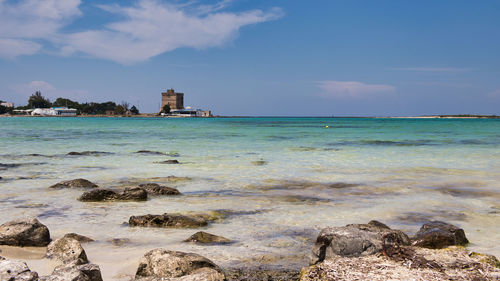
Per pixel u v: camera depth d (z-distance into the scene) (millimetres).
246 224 9492
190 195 13086
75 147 31203
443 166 20594
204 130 65625
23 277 5383
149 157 24359
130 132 56844
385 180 16203
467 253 6562
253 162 21922
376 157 24781
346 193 13500
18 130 59438
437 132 60500
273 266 6793
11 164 20641
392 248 6625
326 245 6867
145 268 6352
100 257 7176
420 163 21812
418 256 6352
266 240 8234
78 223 9531
